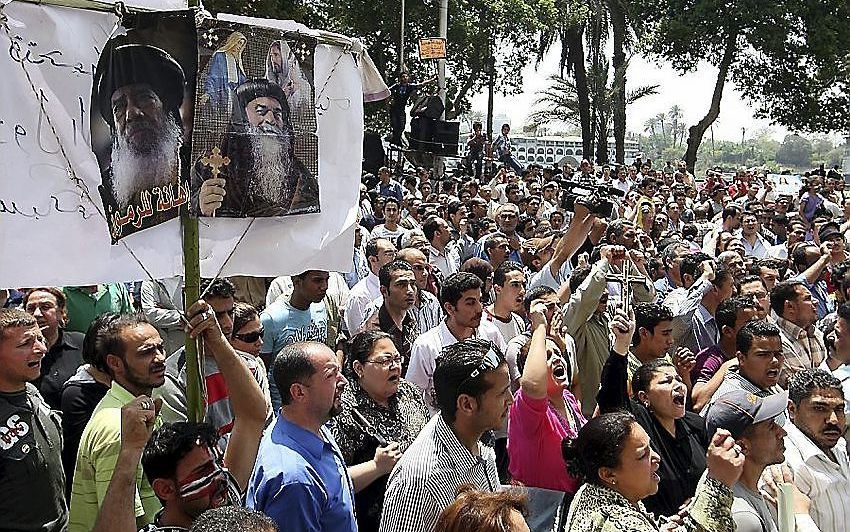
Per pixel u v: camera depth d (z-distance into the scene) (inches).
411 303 249.4
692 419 191.6
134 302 286.2
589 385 247.8
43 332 211.2
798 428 190.1
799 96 1187.9
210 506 128.9
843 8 1144.2
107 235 118.8
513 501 119.3
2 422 147.4
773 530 167.6
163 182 123.5
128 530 118.8
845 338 234.8
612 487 147.1
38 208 113.9
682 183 907.4
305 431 144.9
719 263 318.3
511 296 258.5
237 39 130.6
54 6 114.3
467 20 1096.8
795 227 510.3
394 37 1085.1
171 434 128.9
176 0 128.9
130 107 120.0
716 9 1154.7
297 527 135.8
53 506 152.8
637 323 238.5
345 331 285.9
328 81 145.3
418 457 151.7
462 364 151.9
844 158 1259.2
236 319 199.0
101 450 148.3
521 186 721.6
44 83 114.0
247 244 135.1
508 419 195.3
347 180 148.0
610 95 1163.3
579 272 273.1
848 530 184.7
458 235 458.0
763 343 218.4
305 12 943.0
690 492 181.0
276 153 135.7
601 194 309.9
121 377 157.8
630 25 1191.6
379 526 166.1
